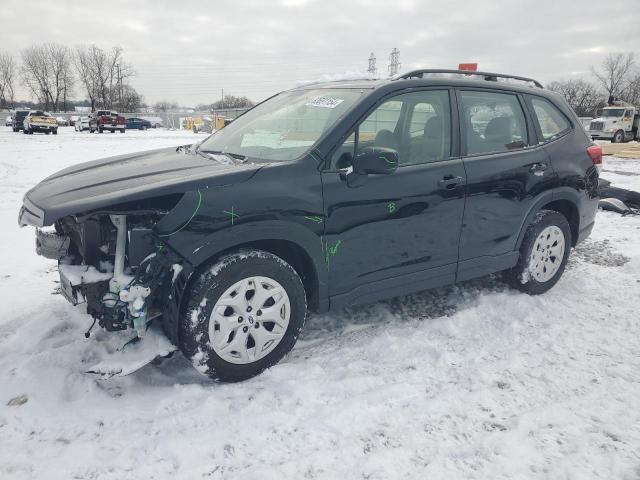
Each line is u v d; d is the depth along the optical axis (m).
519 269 4.15
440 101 3.60
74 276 2.70
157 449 2.31
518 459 2.29
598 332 3.55
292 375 2.94
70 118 57.66
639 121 29.58
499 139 3.91
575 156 4.36
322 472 2.21
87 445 2.33
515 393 2.81
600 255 5.37
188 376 2.96
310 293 3.18
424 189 3.36
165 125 59.62
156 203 2.62
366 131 3.20
